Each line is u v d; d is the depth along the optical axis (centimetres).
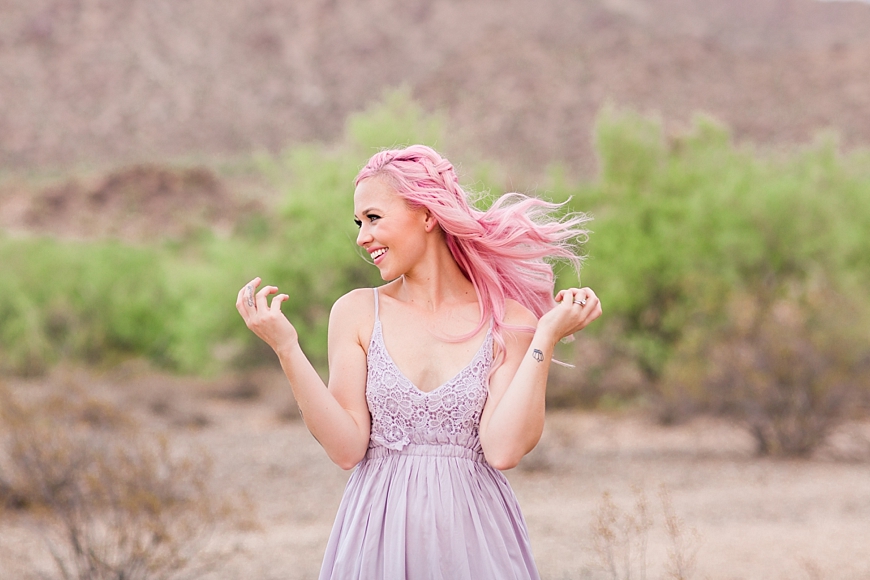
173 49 11725
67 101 10444
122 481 666
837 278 1627
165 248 4547
